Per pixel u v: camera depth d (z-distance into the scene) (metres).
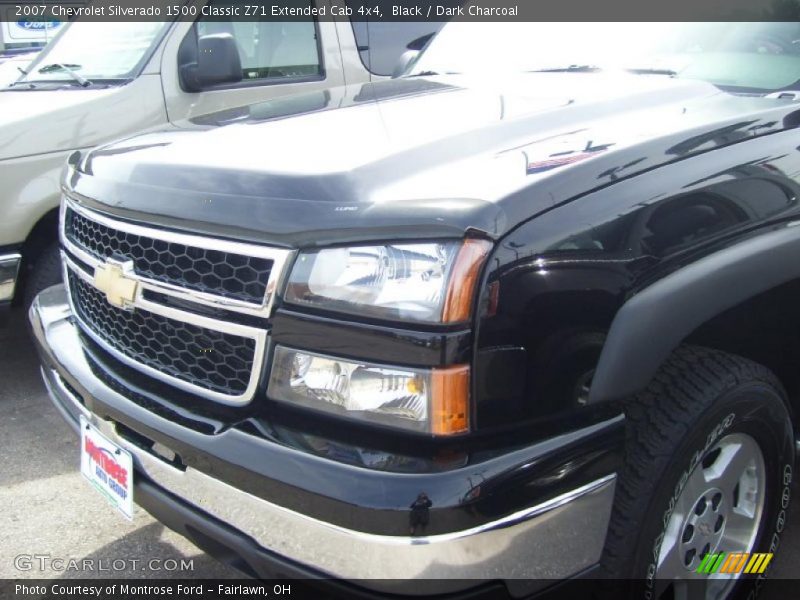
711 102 2.30
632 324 1.68
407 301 1.54
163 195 1.93
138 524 2.89
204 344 1.84
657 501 1.82
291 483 1.58
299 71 5.02
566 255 1.62
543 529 1.60
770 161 2.04
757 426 2.05
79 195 2.31
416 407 1.55
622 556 1.81
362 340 1.58
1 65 5.68
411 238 1.56
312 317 1.63
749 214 1.94
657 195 1.79
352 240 1.60
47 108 3.93
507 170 1.74
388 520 1.50
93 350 2.24
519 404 1.60
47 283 3.84
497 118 2.12
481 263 1.53
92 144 4.02
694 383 1.90
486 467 1.54
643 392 1.91
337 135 2.09
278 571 1.66
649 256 1.73
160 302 1.91
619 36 2.95
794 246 1.99
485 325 1.54
